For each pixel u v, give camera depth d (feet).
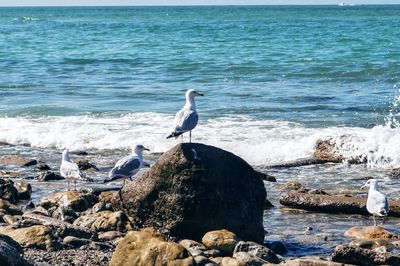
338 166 60.03
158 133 71.10
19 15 597.52
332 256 35.17
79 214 41.63
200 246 36.32
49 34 245.24
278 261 35.17
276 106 85.30
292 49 157.38
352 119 77.25
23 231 35.65
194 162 38.50
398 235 40.37
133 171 43.04
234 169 38.93
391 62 124.06
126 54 155.43
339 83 104.63
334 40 179.93
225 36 207.41
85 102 90.27
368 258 34.86
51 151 67.26
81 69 129.80
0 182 46.88
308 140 64.08
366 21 325.01
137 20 401.08
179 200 38.22
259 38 194.80
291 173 57.57
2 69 131.64
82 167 57.88
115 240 37.01
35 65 137.59
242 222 38.40
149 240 30.91
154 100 91.40
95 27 300.20
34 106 87.10
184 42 185.47
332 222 43.83
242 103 87.35
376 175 56.65
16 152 66.64
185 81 109.50
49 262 32.71
